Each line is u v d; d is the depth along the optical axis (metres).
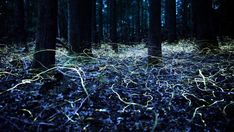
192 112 4.00
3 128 3.11
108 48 12.28
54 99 4.26
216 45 10.48
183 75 6.18
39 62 5.39
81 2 8.38
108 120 3.61
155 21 7.52
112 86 4.95
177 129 3.40
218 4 17.33
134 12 32.31
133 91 4.99
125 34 29.38
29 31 16.14
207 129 3.43
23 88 4.68
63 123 3.45
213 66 7.20
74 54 7.61
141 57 9.38
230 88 5.23
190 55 9.74
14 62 6.80
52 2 5.36
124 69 6.64
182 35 21.66
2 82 4.93
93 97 4.48
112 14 13.55
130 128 3.40
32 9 17.95
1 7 13.74
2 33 12.59
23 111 3.73
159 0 7.55
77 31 8.27
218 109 4.11
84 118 3.66
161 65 7.00
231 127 3.48
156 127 3.42
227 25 15.66
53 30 5.49
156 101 4.46
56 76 5.26
